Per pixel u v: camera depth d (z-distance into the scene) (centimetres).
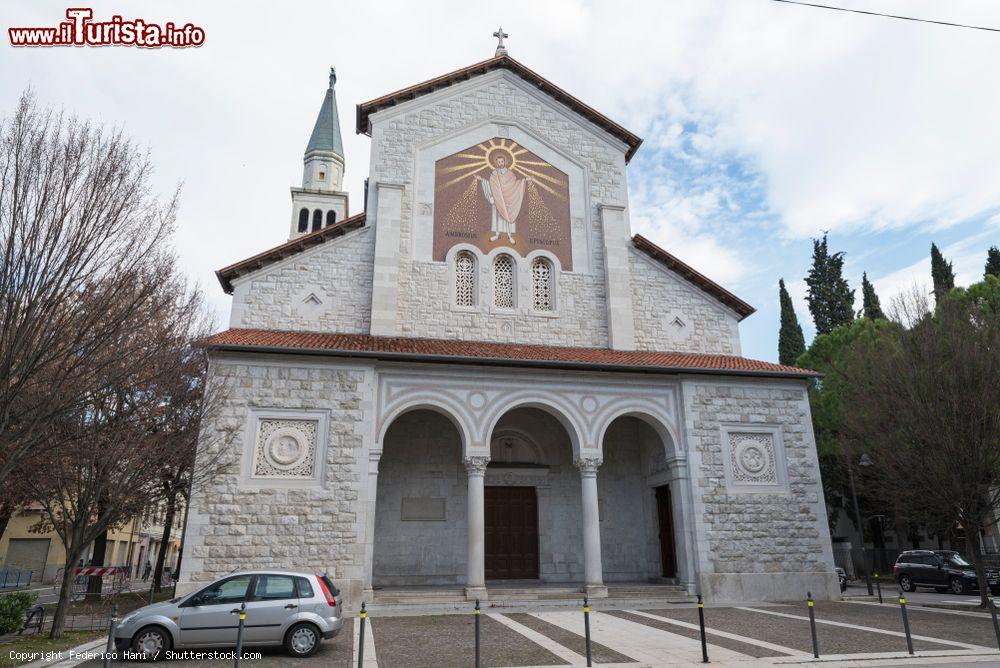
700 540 2064
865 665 1136
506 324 2394
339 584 1777
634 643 1340
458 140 2581
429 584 2191
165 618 1185
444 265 2409
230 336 1977
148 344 1390
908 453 1958
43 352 1038
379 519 2216
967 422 1850
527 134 2661
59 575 3906
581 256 2544
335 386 1941
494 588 2031
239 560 1739
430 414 2353
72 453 1468
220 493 1778
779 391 2286
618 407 2156
